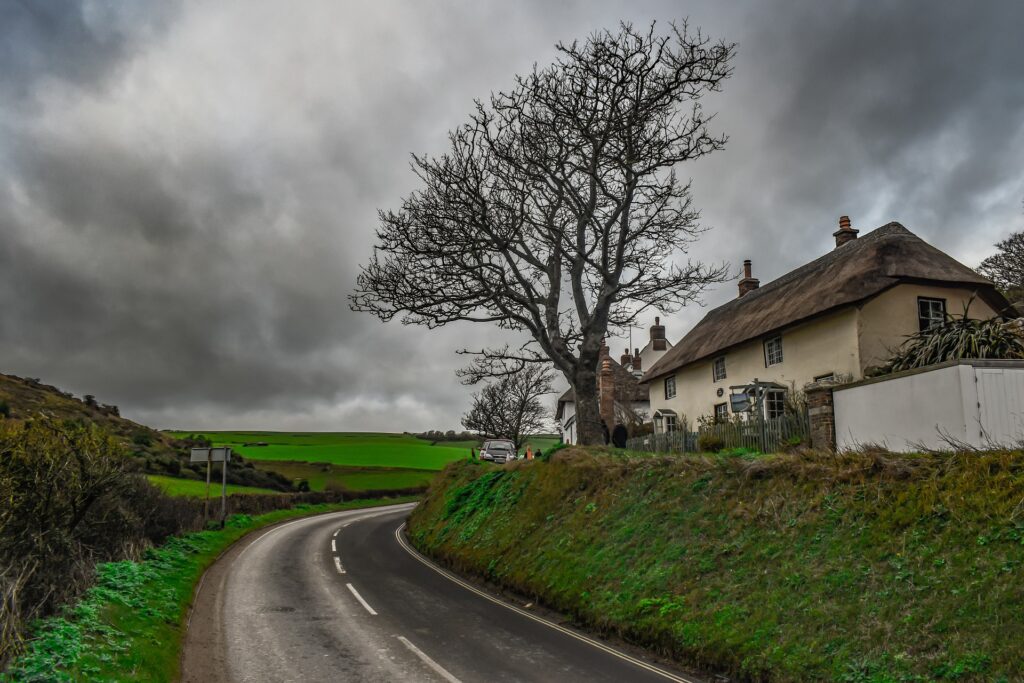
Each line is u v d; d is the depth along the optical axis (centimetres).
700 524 1234
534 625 1225
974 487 877
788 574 977
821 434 1489
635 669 938
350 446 9125
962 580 777
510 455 4359
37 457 1086
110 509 1365
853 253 2500
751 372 2798
